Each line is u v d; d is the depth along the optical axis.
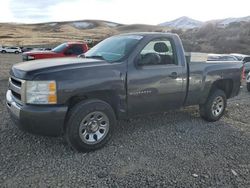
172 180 3.72
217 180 3.78
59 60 4.73
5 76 12.77
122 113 4.79
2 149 4.41
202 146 4.88
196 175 3.87
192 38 54.88
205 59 5.94
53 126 4.08
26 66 4.37
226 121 6.44
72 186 3.50
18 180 3.58
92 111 4.34
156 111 5.31
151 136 5.22
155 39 5.13
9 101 4.47
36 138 4.87
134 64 4.77
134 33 5.46
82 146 4.33
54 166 3.96
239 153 4.66
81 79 4.19
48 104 4.02
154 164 4.14
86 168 3.94
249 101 8.98
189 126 5.89
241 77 6.73
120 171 3.90
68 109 4.30
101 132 4.55
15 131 5.15
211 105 6.12
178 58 5.41
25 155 4.25
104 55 5.07
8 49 47.09
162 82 5.11
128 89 4.71
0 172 3.74
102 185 3.54
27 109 4.00
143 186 3.55
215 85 6.33
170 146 4.80
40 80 3.98
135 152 4.51
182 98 5.56
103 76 4.39
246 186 3.67
